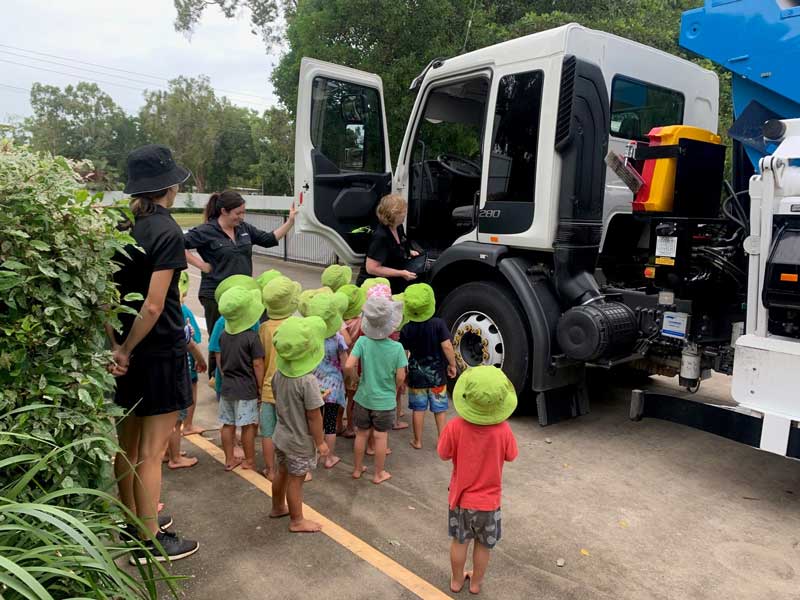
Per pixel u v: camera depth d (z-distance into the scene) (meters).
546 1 13.39
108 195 2.64
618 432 4.77
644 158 4.26
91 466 2.17
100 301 2.20
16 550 1.56
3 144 2.23
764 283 3.37
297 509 3.11
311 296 4.05
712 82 5.91
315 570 2.82
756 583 2.86
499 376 2.66
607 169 4.95
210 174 61.38
